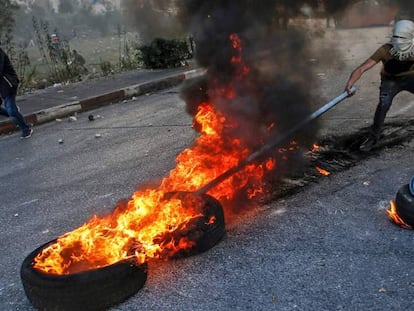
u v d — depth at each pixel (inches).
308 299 111.6
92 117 339.3
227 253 133.7
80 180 215.0
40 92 427.2
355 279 117.2
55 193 203.0
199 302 114.7
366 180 172.1
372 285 114.3
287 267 124.9
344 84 323.3
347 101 279.7
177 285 121.8
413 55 179.5
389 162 185.9
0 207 195.5
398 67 183.5
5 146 297.3
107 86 424.5
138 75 464.1
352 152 198.2
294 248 133.4
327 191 166.2
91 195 194.5
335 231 140.3
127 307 115.3
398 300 108.1
